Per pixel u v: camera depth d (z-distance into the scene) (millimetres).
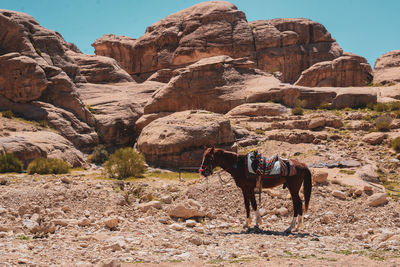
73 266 5762
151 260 6320
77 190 12672
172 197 13820
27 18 39500
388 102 34531
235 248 7445
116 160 19469
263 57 61594
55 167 20328
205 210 12094
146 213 11320
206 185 14102
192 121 25562
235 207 12320
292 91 34500
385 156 21000
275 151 23562
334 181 15086
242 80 37719
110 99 40906
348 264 5898
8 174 18969
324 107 34031
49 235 8211
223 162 9648
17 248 6758
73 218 10281
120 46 69000
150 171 21781
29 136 25234
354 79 47562
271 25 64250
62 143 27453
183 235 8812
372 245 7648
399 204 12484
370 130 26172
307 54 63156
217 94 36344
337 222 11039
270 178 9305
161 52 65125
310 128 27750
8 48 36906
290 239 8422
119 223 9828
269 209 12062
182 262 6211
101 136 36250
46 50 40219
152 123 26938
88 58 51625
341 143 23750
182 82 36750
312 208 12016
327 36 64812
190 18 64250
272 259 6332
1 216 9703
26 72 33062
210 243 7992
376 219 11156
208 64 37094
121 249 7070
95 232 8648
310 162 20188
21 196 11617
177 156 23422
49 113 32688
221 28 61875
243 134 27203
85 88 42688
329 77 47906
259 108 32969
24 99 32969
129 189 15219
